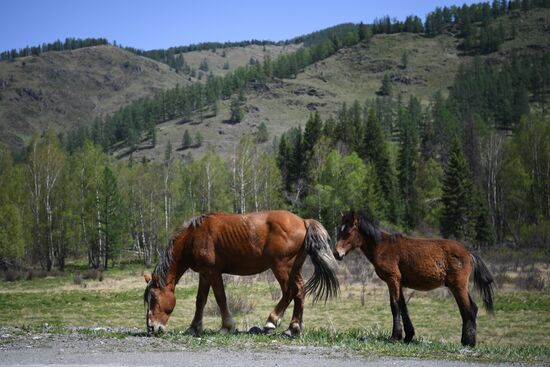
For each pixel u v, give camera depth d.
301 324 9.92
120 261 61.09
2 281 41.84
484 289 9.83
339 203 56.19
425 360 7.46
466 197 56.41
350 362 7.21
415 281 9.83
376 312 21.69
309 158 75.12
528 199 60.28
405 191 79.94
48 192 53.56
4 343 8.73
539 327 18.34
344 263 38.94
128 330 11.69
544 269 35.38
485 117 141.62
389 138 151.50
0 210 50.19
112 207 55.22
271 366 6.90
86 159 57.44
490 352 8.51
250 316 19.98
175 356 7.58
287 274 9.87
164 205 64.88
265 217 9.99
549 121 66.31
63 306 25.70
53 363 7.15
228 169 66.81
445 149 90.81
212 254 9.95
